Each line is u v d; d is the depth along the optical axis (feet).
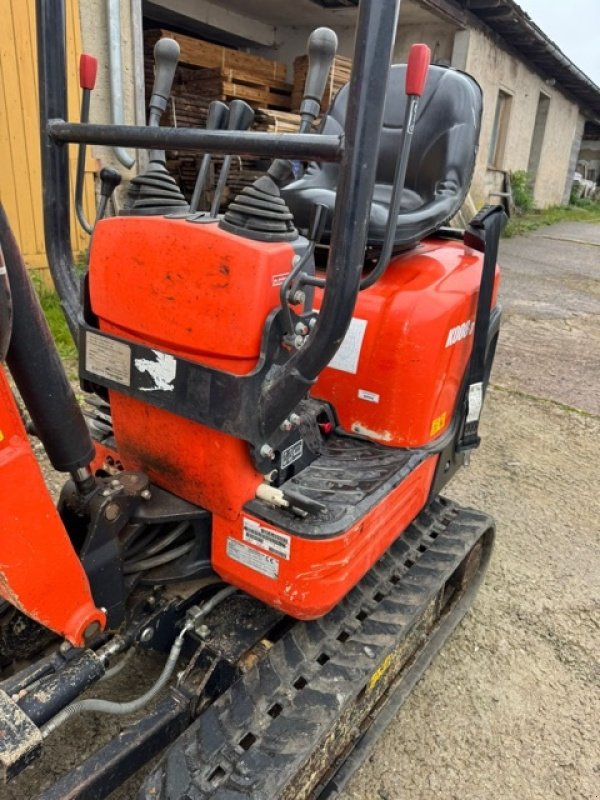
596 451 12.39
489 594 8.27
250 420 4.12
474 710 6.61
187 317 4.09
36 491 3.59
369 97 3.30
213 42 29.78
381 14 3.16
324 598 4.72
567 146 52.34
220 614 5.35
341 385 5.96
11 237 3.32
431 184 6.96
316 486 5.12
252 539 4.69
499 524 9.71
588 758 6.21
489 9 28.43
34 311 3.53
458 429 6.91
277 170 3.95
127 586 4.84
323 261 6.52
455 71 7.24
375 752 6.05
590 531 9.80
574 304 22.98
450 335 5.99
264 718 4.62
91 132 4.33
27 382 3.72
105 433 5.76
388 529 5.58
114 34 15.79
